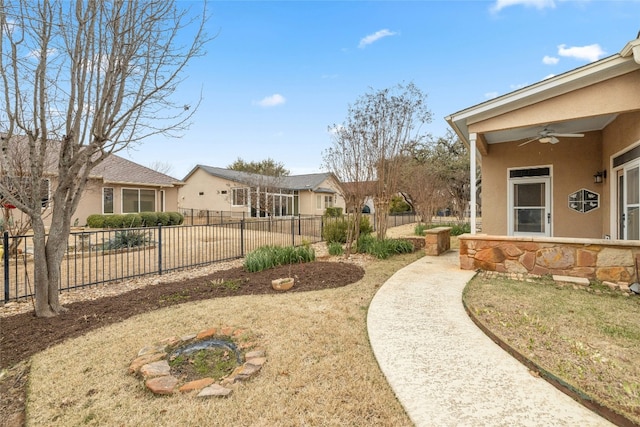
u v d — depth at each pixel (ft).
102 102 12.87
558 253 18.35
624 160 19.42
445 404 7.22
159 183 58.23
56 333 11.78
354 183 27.84
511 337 10.33
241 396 7.73
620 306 13.26
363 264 23.56
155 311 13.94
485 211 27.94
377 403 7.38
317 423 6.81
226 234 44.16
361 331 11.33
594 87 16.96
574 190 24.58
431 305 13.89
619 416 6.53
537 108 18.52
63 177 13.33
